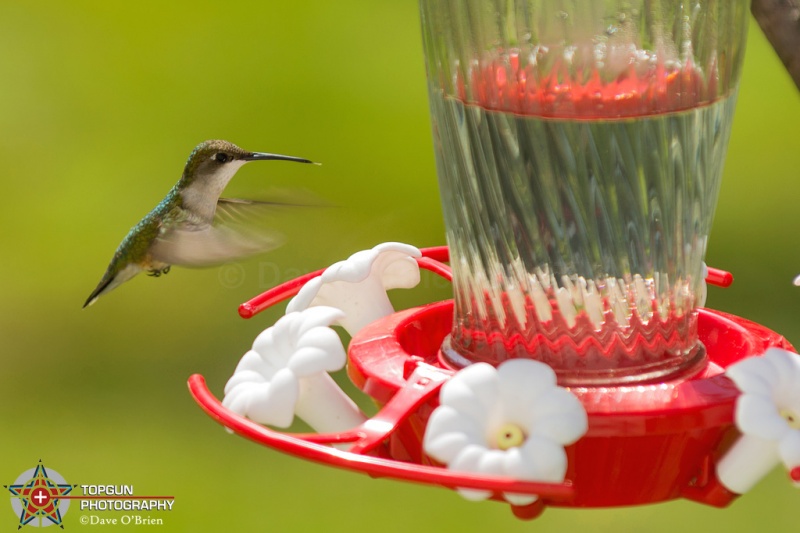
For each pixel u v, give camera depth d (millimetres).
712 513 12930
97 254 17828
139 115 20719
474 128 4754
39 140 19891
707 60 4652
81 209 18516
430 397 4422
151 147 19938
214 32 22703
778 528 12492
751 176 18672
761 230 17422
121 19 23062
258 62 21938
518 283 4754
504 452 3957
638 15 4570
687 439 4328
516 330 4793
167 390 15250
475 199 4816
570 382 4566
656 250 4707
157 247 8922
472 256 4887
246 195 8656
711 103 4703
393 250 5703
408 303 15000
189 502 13102
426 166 19031
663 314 4738
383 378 4660
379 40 22609
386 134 19797
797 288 16219
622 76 4602
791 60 4094
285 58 21953
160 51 22391
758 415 4082
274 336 4879
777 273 16438
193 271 16938
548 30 4586
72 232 18219
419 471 3797
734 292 16203
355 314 5672
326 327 4750
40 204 18750
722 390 4406
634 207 4676
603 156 4645
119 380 15539
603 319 4684
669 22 4578
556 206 4676
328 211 17906
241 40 22578
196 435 14172
